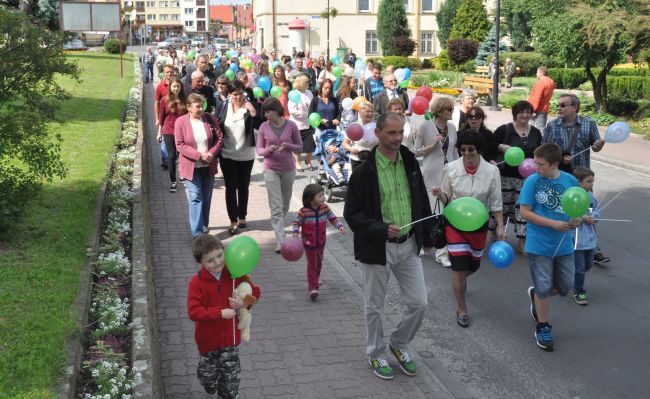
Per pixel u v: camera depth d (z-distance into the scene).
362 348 5.87
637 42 19.81
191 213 8.59
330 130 11.70
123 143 12.38
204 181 8.75
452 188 6.46
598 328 6.50
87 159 10.75
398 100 8.77
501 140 8.50
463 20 46.62
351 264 8.26
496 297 7.30
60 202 8.12
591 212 7.01
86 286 5.61
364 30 54.34
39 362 4.11
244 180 9.26
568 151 8.16
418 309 5.23
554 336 6.32
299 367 5.48
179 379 5.19
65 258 6.17
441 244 6.46
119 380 4.12
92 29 30.89
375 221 4.99
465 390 5.28
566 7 20.67
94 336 4.80
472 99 8.76
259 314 6.57
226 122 8.95
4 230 6.67
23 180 7.12
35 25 6.86
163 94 12.69
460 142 6.39
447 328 6.48
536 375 5.55
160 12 151.62
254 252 4.19
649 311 6.91
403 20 51.03
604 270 8.16
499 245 5.55
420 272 5.25
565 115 8.14
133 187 9.23
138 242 6.98
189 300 4.30
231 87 8.96
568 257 5.93
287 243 5.07
